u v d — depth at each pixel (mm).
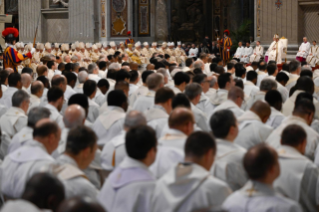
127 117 8086
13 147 8383
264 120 9156
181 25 47938
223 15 48469
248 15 47469
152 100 11641
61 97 10656
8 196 7141
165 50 41250
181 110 7504
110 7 44219
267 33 39062
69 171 6277
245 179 6887
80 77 15688
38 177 4531
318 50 35000
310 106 8898
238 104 10492
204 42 44625
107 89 14055
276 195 5168
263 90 12672
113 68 17938
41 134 7164
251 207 5105
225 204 5262
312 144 8562
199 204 5219
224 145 7090
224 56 41281
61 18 46125
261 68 19219
